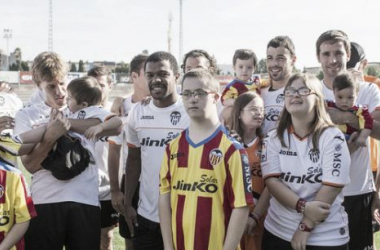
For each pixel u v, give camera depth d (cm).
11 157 319
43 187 359
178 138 315
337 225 323
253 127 397
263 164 346
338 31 427
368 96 426
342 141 321
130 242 489
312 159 325
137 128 391
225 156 297
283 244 333
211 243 296
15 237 306
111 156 454
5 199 303
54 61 379
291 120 339
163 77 368
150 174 383
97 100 385
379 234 637
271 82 457
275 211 342
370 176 416
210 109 301
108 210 504
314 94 325
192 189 301
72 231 360
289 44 444
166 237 311
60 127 340
